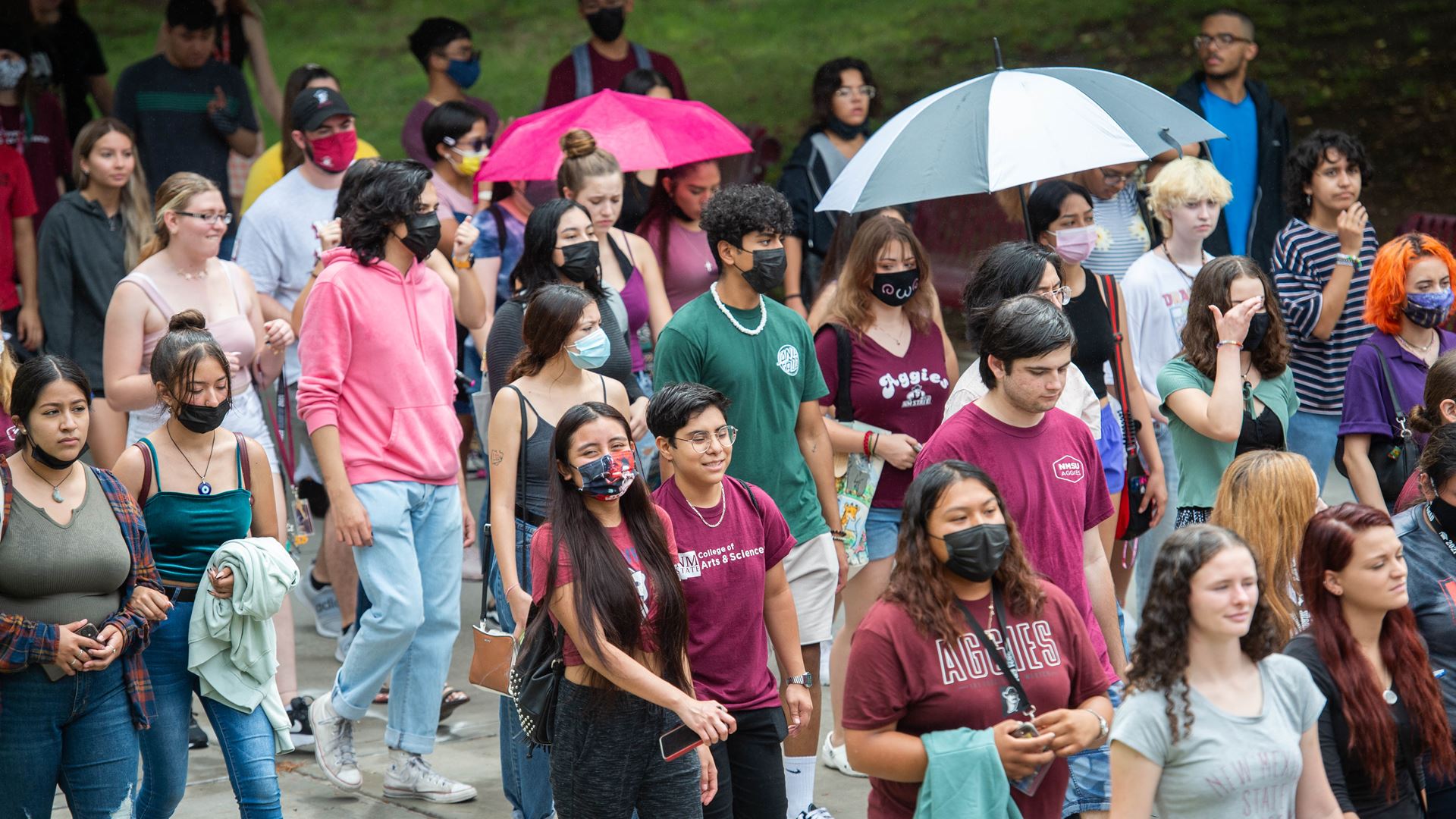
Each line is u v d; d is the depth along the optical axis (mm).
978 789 9320
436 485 14594
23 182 21094
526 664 11062
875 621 9664
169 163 24250
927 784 9383
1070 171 14844
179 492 12266
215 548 12359
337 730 14562
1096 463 12039
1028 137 15023
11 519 11070
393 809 14391
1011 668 9648
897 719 9648
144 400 14961
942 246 28719
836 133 22891
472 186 21516
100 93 28250
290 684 16047
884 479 14906
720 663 11508
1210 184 16453
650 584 10875
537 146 19844
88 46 27875
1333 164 18156
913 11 54625
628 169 19453
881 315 14844
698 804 11062
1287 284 18484
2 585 11070
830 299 15961
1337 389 18266
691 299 19141
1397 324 15516
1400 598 10039
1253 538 11414
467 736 16531
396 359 14258
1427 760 10484
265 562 12000
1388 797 10219
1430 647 11336
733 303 13484
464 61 25078
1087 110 15383
